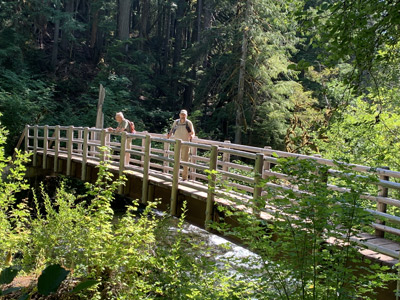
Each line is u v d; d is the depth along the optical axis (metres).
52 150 14.34
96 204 5.88
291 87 18.89
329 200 3.60
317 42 4.81
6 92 18.70
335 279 3.49
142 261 5.53
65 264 5.54
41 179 14.19
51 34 32.09
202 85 23.23
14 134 18.30
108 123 20.80
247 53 19.83
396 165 8.23
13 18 24.70
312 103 18.89
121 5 27.55
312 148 11.06
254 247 4.03
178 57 31.14
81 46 32.22
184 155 8.42
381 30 4.29
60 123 20.66
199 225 7.05
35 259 5.63
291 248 3.72
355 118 8.75
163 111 26.78
